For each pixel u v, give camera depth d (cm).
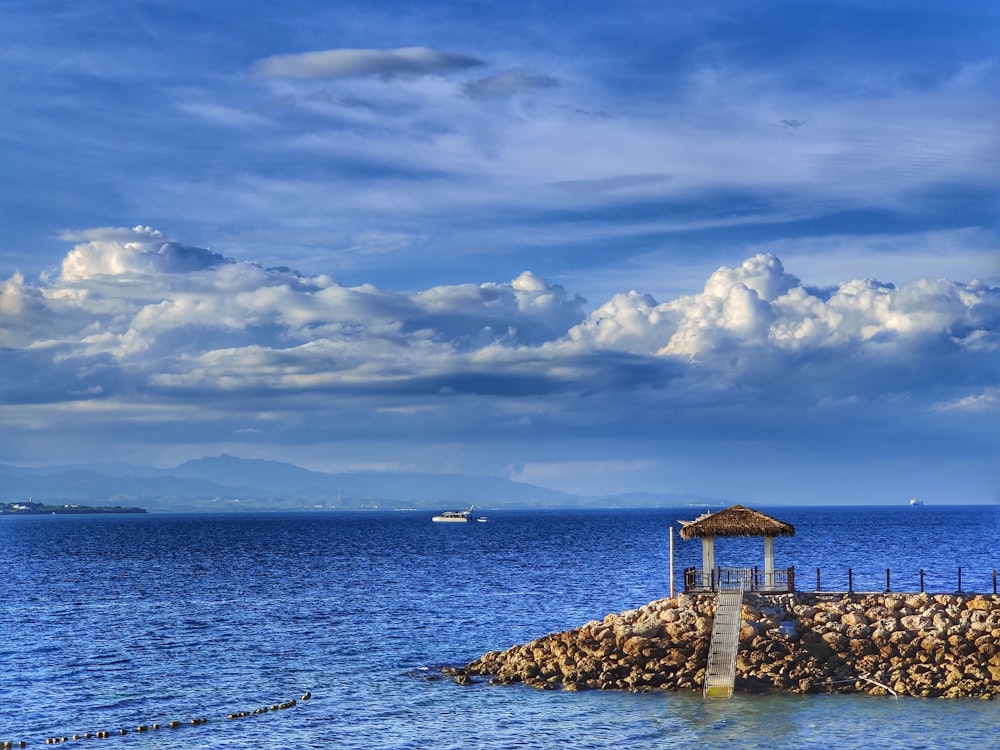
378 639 7575
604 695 5450
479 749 4612
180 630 8088
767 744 4606
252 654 6950
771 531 6347
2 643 7469
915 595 6219
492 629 8056
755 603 6069
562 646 6075
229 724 5066
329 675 6206
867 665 5547
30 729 4981
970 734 4672
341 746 4681
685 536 6438
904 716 4962
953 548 17475
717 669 5469
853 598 6209
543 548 19575
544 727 4925
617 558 16200
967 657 5522
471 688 5734
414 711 5259
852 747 4538
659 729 4850
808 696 5328
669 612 6041
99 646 7306
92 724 5072
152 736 4856
